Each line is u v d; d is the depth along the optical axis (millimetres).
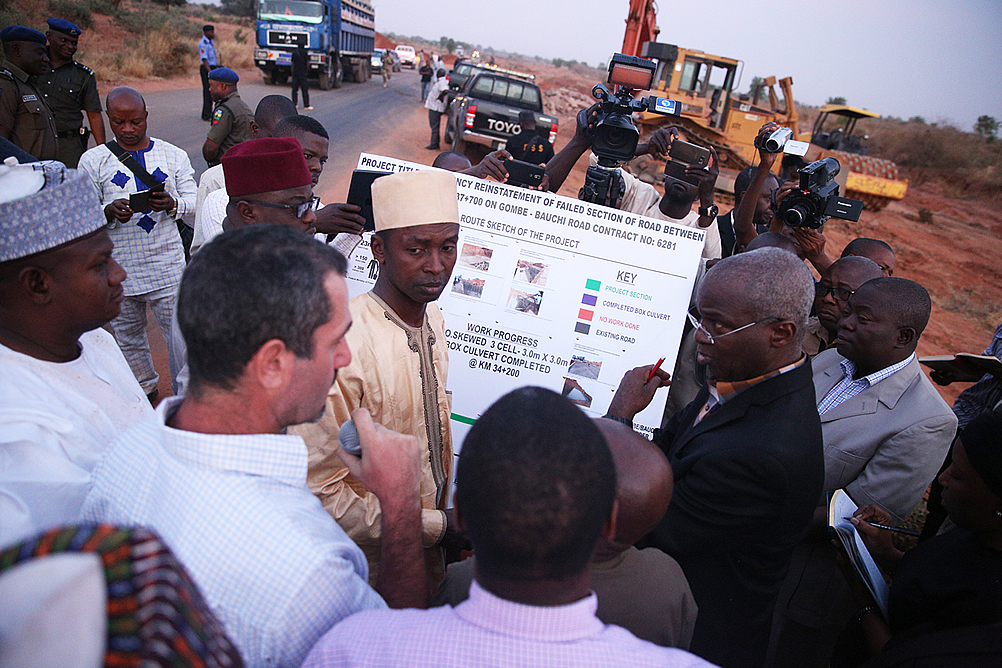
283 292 1104
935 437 2510
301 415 1235
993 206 28484
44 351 1589
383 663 923
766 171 3893
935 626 1761
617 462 1378
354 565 1255
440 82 15828
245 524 1088
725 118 16500
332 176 11578
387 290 2061
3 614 544
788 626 2621
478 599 941
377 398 1995
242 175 2320
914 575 1897
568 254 2885
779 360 1985
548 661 888
